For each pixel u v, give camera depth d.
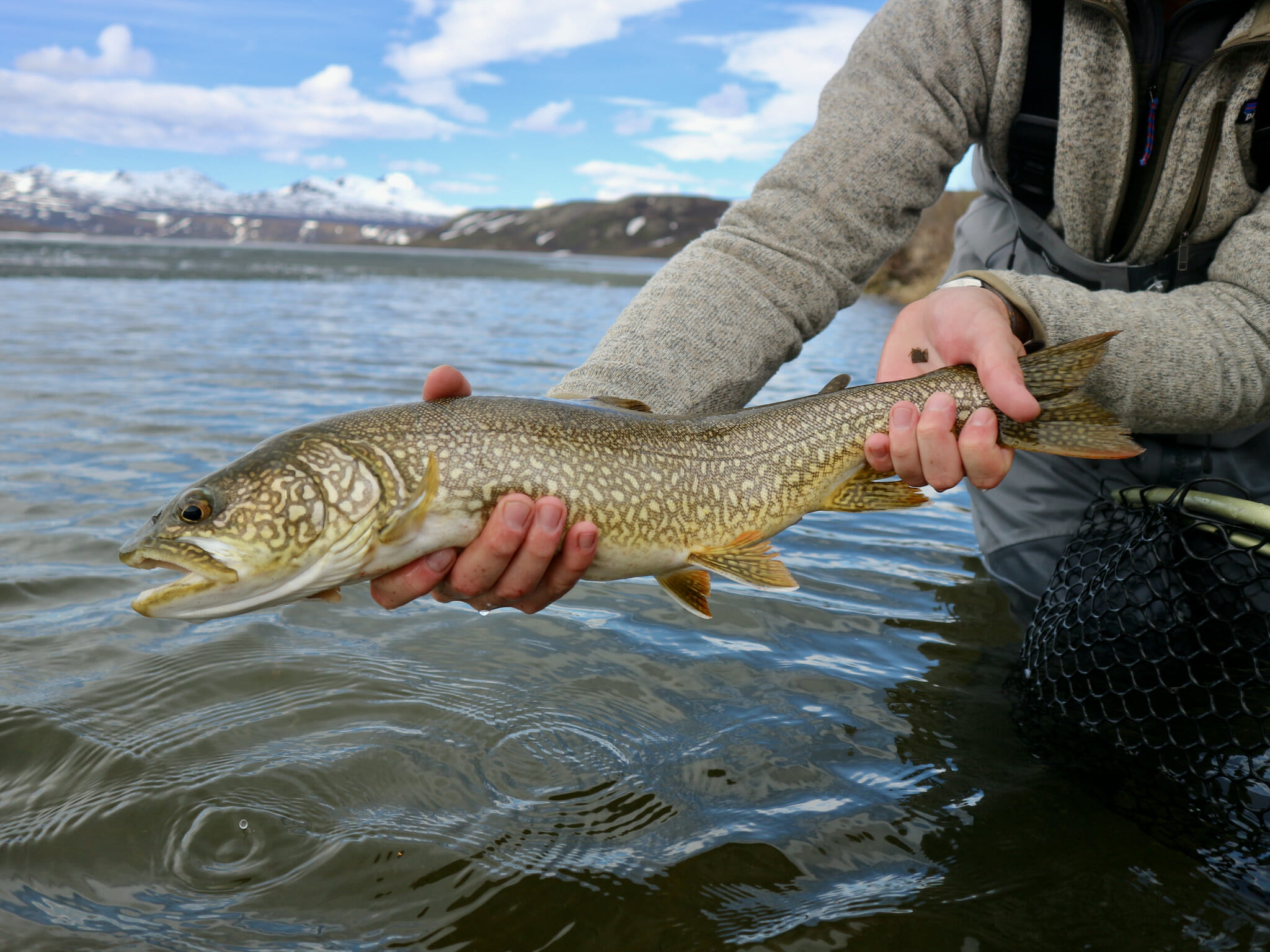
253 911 0.43
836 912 0.44
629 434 0.56
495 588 0.54
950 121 0.73
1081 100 0.67
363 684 0.62
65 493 0.99
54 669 0.63
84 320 2.82
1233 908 0.45
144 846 0.47
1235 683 0.59
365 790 0.52
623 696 0.63
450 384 0.54
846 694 0.65
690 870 0.47
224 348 2.29
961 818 0.51
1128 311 0.61
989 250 0.82
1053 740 0.60
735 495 0.57
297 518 0.50
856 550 0.97
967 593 0.85
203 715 0.58
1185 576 0.67
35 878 0.45
